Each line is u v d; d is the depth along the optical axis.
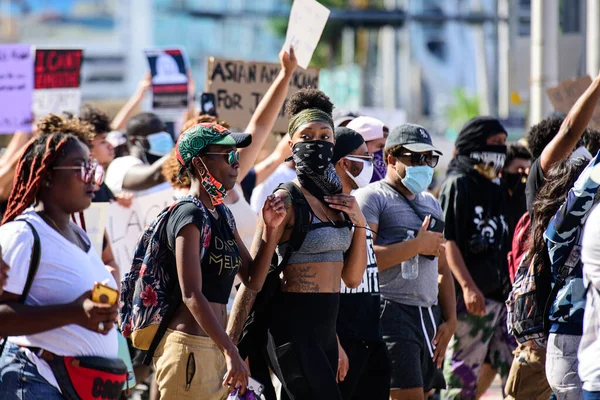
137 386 16.48
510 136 47.78
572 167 11.88
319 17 13.53
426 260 13.57
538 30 26.16
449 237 15.79
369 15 78.81
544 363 13.23
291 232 11.27
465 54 130.25
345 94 69.31
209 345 10.56
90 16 123.62
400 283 13.41
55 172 9.18
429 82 131.62
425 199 13.98
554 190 11.87
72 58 18.39
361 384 12.36
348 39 102.62
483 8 110.56
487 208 15.96
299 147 11.45
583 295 11.17
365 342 12.36
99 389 9.17
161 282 10.52
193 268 10.14
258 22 124.94
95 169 9.47
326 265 11.33
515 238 14.20
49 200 9.24
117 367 9.43
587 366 10.16
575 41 27.44
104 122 15.47
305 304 11.23
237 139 10.72
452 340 15.88
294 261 11.27
